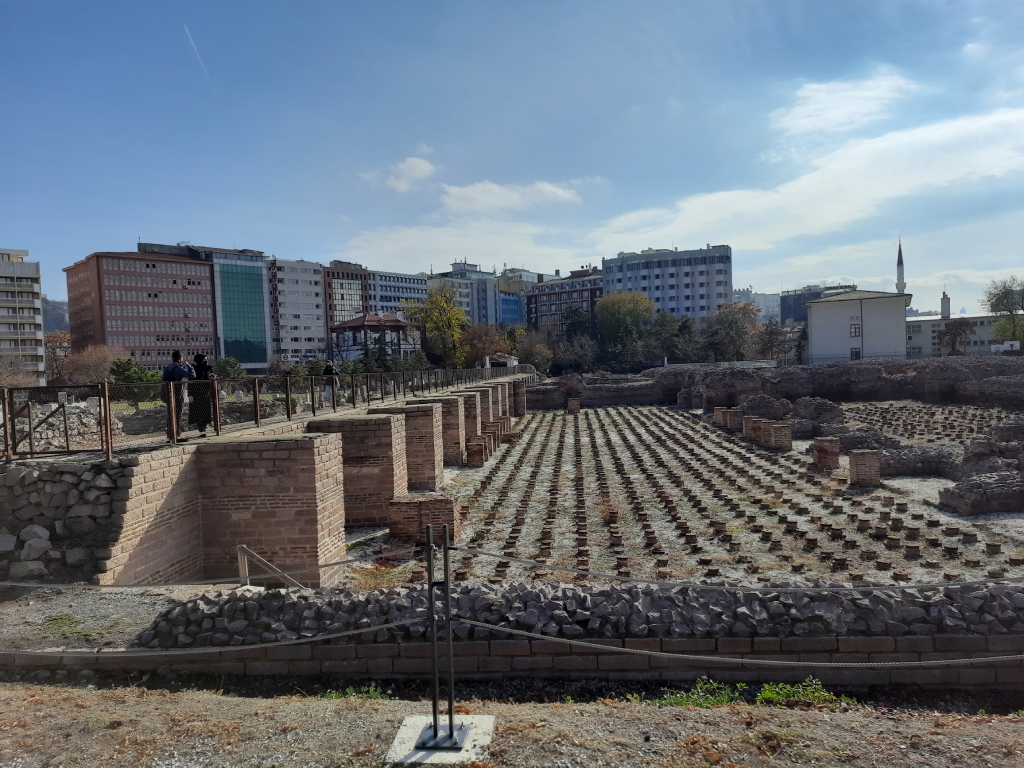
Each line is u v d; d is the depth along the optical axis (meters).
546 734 5.88
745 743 5.78
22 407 11.52
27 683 7.89
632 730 6.05
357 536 15.52
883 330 64.94
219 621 8.59
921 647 8.10
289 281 111.56
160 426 15.80
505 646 8.27
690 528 16.30
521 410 50.62
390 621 8.40
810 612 8.38
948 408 40.25
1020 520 15.40
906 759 5.50
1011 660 7.97
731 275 126.06
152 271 94.38
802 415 36.16
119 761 5.61
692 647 8.23
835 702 7.37
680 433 35.59
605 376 77.25
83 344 94.38
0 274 68.69
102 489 10.39
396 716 6.43
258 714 6.54
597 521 17.30
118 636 8.66
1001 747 5.66
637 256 130.38
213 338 101.00
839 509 17.38
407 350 84.00
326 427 16.50
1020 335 70.44
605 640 8.28
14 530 10.31
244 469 12.14
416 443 20.23
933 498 18.39
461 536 15.99
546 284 149.00
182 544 11.63
